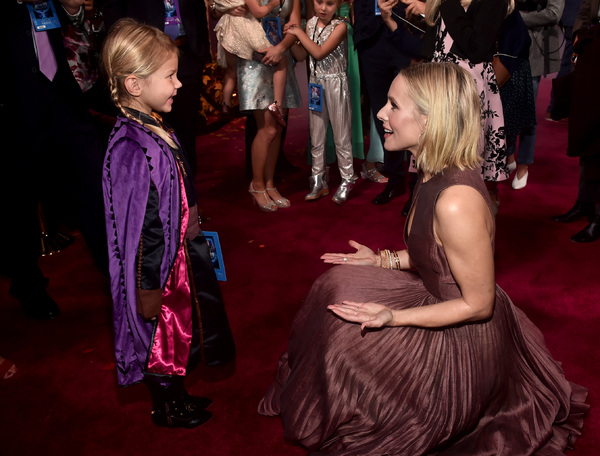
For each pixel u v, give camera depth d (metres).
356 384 1.84
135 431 2.14
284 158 4.94
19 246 2.78
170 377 1.99
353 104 4.37
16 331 2.82
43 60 2.49
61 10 2.61
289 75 3.94
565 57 5.95
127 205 1.75
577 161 4.98
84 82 2.77
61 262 3.53
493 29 2.96
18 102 2.51
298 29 3.70
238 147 5.82
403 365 1.83
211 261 2.06
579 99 3.22
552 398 1.99
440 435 1.78
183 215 1.88
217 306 2.09
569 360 2.42
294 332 2.11
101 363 2.56
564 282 3.04
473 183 1.65
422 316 1.76
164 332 1.94
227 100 4.25
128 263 1.79
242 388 2.34
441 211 1.63
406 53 3.73
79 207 2.77
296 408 1.95
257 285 3.14
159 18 3.32
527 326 2.20
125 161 1.74
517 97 3.50
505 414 1.92
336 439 1.90
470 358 1.79
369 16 3.78
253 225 3.93
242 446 2.03
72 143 2.65
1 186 2.66
